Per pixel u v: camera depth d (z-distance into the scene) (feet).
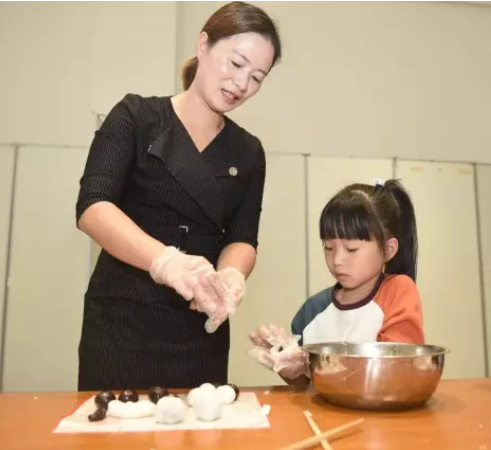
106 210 3.18
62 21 8.43
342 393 2.42
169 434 2.04
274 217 8.50
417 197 8.98
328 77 9.21
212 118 3.77
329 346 2.93
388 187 4.17
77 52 8.41
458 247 8.97
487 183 9.29
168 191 3.60
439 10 9.74
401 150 9.32
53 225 7.95
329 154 9.02
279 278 8.37
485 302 8.89
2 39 8.29
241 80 3.42
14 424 2.19
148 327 3.51
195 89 3.69
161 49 8.55
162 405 2.18
